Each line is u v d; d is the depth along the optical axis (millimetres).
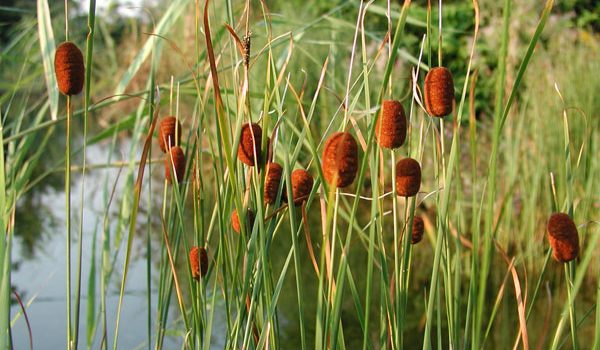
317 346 875
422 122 977
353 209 835
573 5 3834
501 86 750
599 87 2730
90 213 3590
